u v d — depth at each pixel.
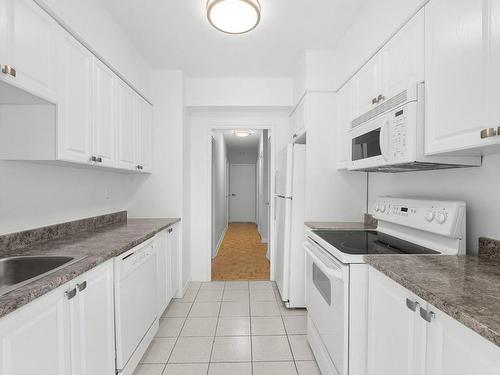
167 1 1.82
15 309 0.80
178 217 2.88
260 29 2.17
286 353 1.92
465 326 0.71
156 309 2.11
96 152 1.78
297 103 2.84
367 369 1.29
